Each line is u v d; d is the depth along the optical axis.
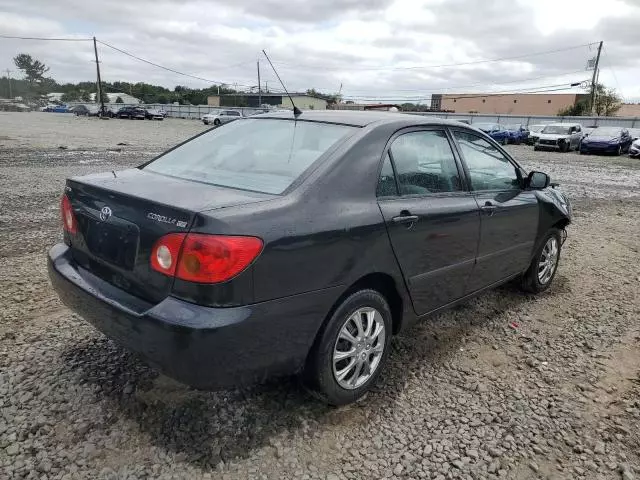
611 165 21.19
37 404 2.86
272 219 2.46
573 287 5.35
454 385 3.33
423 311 3.46
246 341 2.38
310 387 2.87
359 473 2.51
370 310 3.02
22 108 84.06
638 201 11.67
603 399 3.26
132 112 56.44
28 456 2.48
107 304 2.58
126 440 2.62
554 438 2.86
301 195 2.65
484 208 3.78
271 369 2.55
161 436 2.66
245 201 2.53
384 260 2.97
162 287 2.43
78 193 2.98
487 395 3.24
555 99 81.38
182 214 2.37
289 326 2.55
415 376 3.41
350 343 2.94
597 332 4.25
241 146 3.32
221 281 2.28
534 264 4.82
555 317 4.54
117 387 3.04
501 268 4.24
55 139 22.83
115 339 2.62
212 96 84.06
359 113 3.55
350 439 2.74
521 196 4.38
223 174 3.04
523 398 3.22
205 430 2.72
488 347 3.90
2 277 4.79
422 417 2.97
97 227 2.79
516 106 84.38
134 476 2.39
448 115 52.69
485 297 4.93
